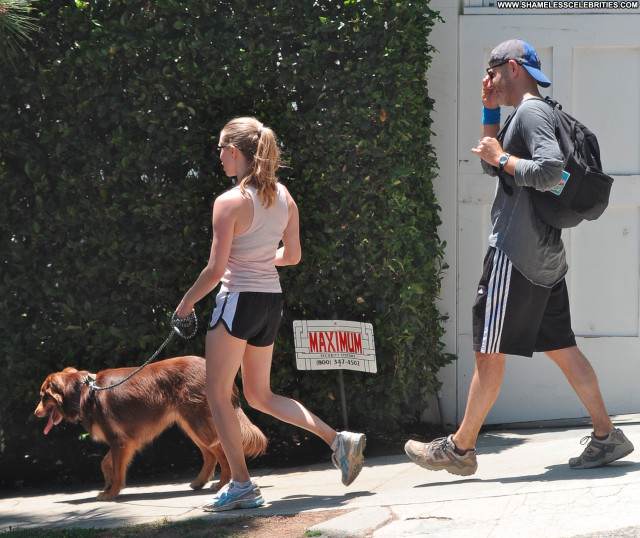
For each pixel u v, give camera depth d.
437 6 13.41
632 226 13.41
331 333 11.95
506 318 9.04
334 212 11.95
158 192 12.07
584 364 9.38
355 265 12.03
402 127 11.91
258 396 9.65
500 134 9.22
